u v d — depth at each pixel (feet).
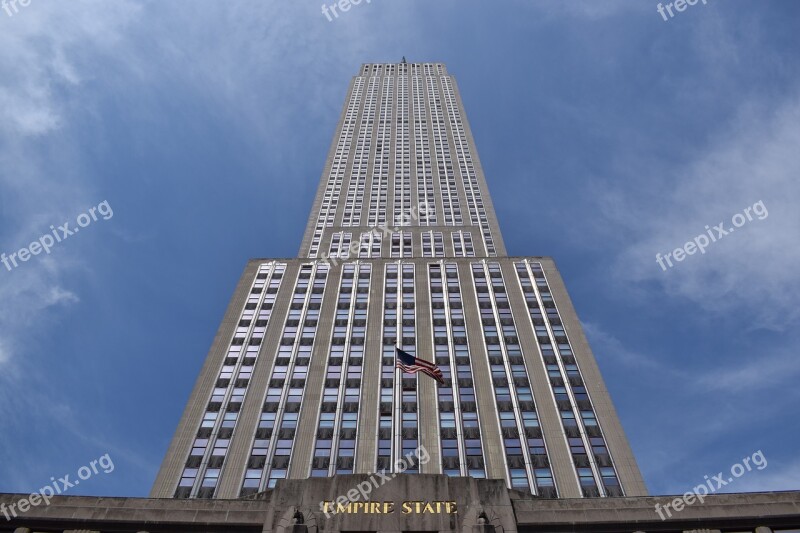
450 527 90.84
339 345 211.20
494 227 355.97
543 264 258.57
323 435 173.68
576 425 176.04
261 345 211.61
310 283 247.09
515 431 174.09
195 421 179.01
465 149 434.30
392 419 178.91
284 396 188.55
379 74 566.77
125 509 94.27
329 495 94.94
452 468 162.61
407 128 463.83
